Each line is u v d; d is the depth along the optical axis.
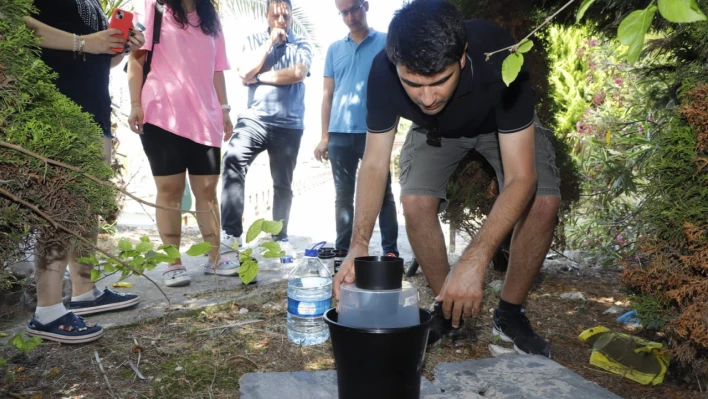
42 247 1.73
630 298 2.04
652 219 1.94
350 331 1.64
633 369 2.30
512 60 1.10
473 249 1.94
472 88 2.11
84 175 1.54
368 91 2.34
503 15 3.60
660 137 2.04
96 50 2.55
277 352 2.57
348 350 1.67
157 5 3.44
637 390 2.20
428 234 2.62
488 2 3.58
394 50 1.81
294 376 2.22
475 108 2.18
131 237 5.19
